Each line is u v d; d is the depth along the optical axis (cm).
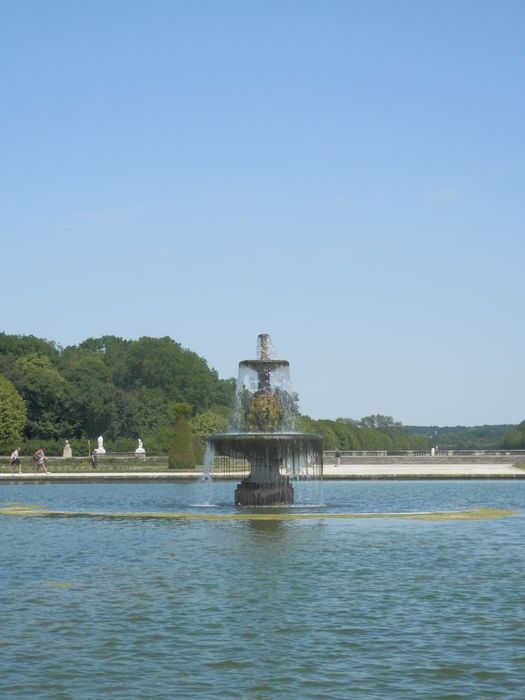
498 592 2548
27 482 8269
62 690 1711
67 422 15250
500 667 1838
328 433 17438
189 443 10262
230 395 19150
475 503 5672
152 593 2542
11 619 2241
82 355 19762
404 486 7756
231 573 2853
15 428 13225
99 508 5162
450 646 1989
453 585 2655
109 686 1733
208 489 6969
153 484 7988
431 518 4503
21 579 2780
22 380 14838
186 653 1942
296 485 7931
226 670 1830
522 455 14050
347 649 1970
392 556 3192
